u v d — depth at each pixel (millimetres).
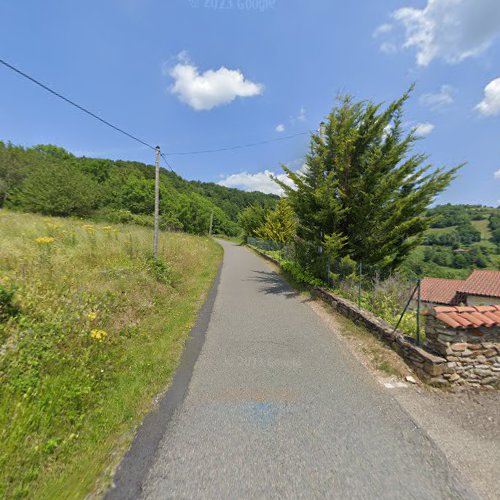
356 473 2549
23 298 4656
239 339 5715
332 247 8383
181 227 37375
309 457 2729
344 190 9141
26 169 30375
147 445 2865
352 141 8508
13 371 3330
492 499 2328
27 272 5750
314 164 9180
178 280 9445
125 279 6922
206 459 2691
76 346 4230
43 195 24688
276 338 5777
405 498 2314
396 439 3000
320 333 6055
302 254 11117
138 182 39844
